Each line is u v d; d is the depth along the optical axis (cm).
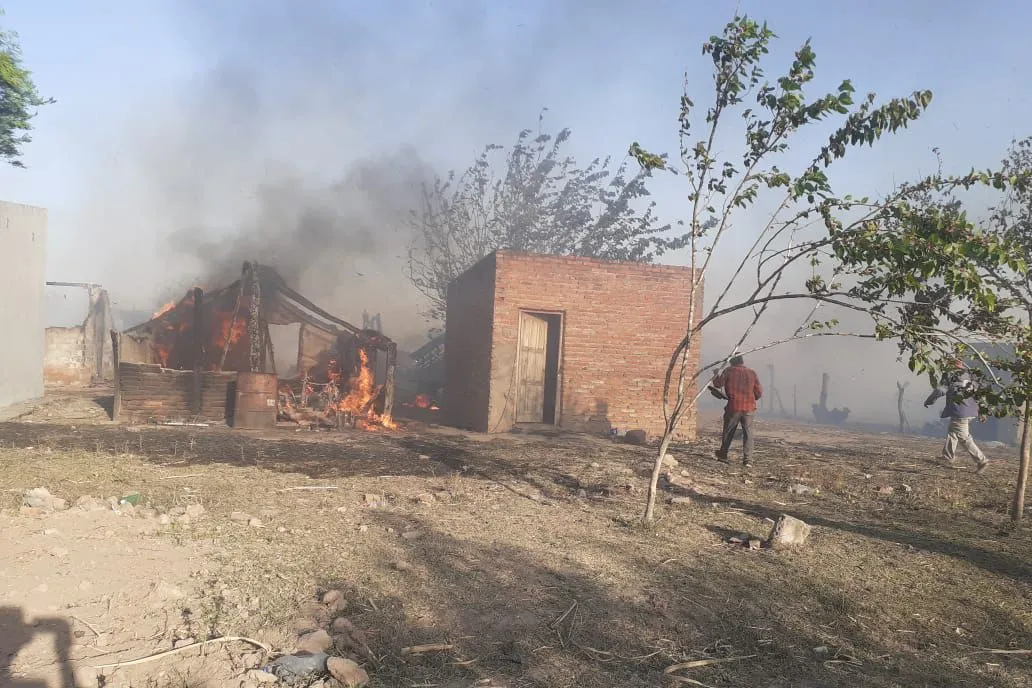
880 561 614
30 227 1664
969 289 520
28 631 365
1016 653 434
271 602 440
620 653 411
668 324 1627
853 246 571
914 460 1246
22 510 561
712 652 421
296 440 1275
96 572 448
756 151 649
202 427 1399
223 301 1917
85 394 1883
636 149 671
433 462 1071
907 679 396
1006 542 697
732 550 627
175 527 583
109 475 813
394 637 409
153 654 362
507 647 409
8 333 1552
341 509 703
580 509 764
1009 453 1563
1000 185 595
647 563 574
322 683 346
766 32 628
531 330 1611
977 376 580
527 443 1345
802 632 453
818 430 2030
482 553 573
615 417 1603
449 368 1862
